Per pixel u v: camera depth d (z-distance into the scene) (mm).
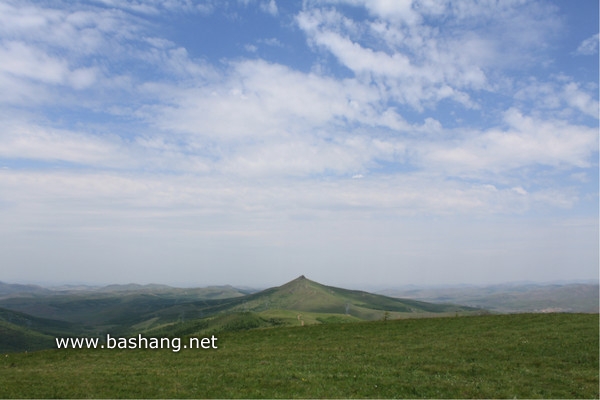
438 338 57250
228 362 46906
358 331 66625
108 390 35031
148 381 38031
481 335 57031
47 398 32844
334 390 33719
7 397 33281
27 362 52875
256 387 35062
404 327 67438
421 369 40938
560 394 32594
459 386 34531
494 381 36375
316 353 50938
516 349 48000
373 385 35125
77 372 43625
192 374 40500
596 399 31484
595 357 43281
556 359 43438
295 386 35094
